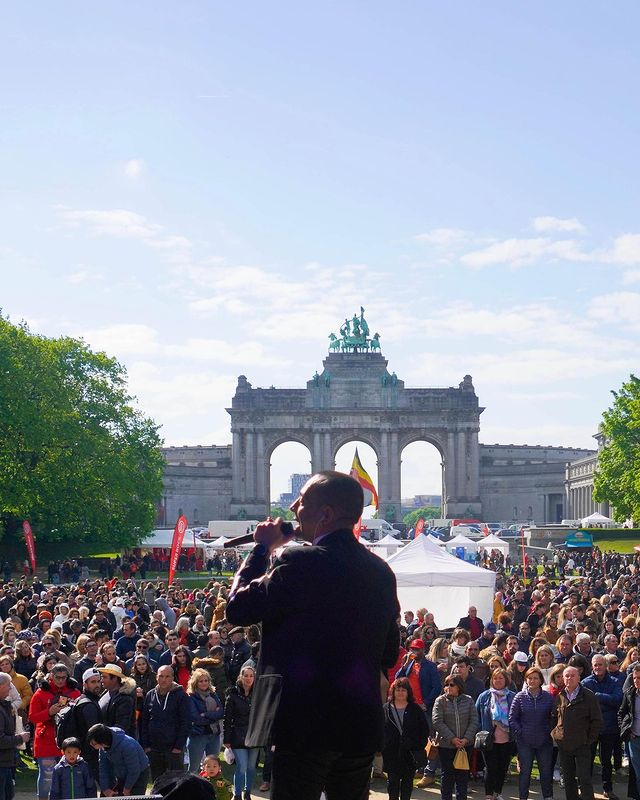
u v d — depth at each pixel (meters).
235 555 162.12
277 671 9.92
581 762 32.44
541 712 33.00
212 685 37.81
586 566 129.50
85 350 153.38
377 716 10.00
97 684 31.03
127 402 156.88
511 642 41.88
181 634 44.97
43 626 48.75
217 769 26.77
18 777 37.62
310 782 9.82
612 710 35.12
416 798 35.81
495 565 132.00
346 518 10.62
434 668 37.72
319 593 10.05
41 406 132.88
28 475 131.25
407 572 55.12
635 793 33.78
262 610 10.03
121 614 57.19
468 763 32.44
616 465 168.00
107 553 159.88
